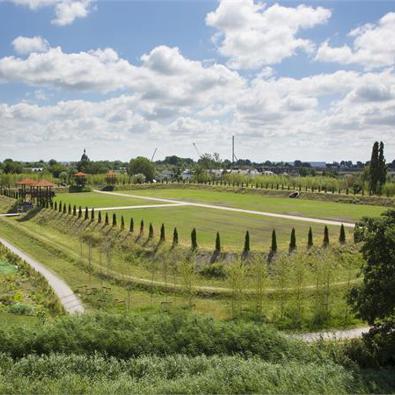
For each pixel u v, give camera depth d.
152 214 85.56
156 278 49.75
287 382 22.88
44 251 66.00
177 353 27.14
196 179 167.50
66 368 24.73
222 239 59.97
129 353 26.89
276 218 78.56
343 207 93.00
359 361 28.25
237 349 27.94
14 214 105.00
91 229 74.19
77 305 42.47
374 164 116.12
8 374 23.86
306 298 40.78
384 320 29.22
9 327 28.64
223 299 42.94
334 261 49.00
